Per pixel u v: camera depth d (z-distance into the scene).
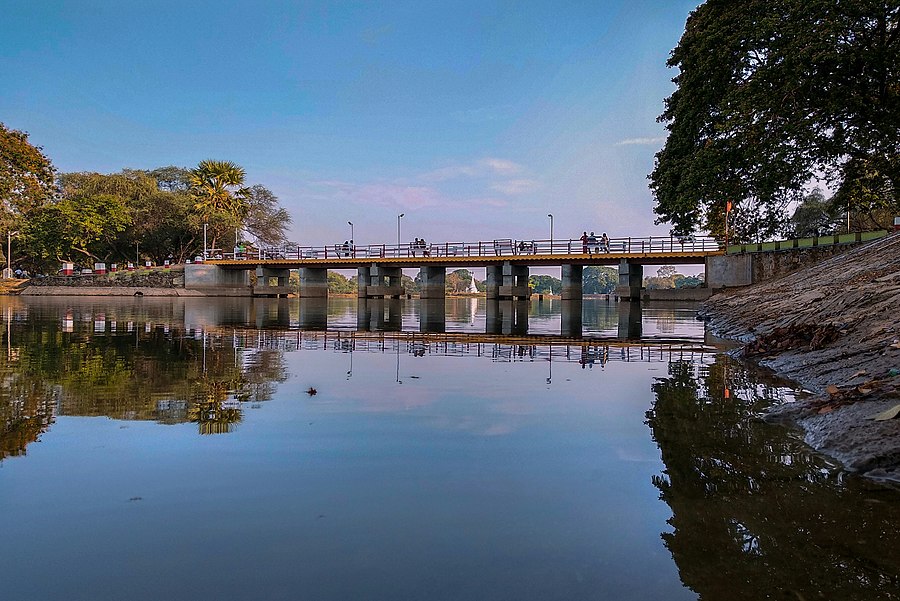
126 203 62.69
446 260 40.88
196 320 17.34
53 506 2.55
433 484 2.89
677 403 4.97
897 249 12.98
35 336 11.15
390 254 44.62
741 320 14.30
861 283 10.65
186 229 62.47
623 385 5.92
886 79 20.55
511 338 12.02
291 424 4.09
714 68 24.09
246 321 17.27
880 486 2.95
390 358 8.24
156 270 52.69
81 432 3.82
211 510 2.52
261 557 2.10
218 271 49.59
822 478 3.06
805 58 19.39
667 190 28.36
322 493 2.74
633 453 3.47
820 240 24.14
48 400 4.89
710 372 6.88
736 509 2.63
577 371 6.98
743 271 29.70
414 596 1.85
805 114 21.34
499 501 2.68
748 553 2.21
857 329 7.00
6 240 55.38
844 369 5.65
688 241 36.03
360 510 2.54
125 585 1.89
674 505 2.67
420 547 2.21
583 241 39.00
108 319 17.09
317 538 2.26
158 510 2.52
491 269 43.03
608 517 2.53
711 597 1.88
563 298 41.06
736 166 23.94
